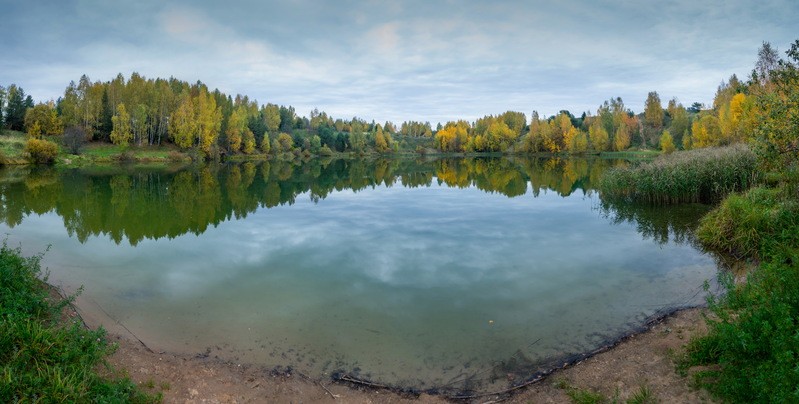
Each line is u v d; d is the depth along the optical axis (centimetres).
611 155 9962
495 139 13775
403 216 2109
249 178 4456
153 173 4931
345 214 2183
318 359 740
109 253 1396
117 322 864
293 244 1538
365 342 800
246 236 1673
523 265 1258
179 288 1073
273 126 13738
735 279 1039
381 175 4900
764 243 1088
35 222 1923
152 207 2419
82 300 966
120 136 7512
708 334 662
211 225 1898
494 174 4834
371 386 664
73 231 1741
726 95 7900
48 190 3092
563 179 4056
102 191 3109
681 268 1181
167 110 9038
